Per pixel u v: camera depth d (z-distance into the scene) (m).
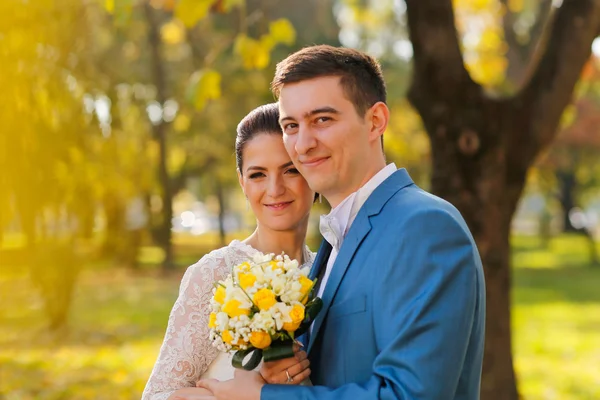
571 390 8.35
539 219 40.25
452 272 2.22
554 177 28.19
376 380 2.18
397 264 2.26
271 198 2.93
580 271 24.83
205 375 2.82
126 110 15.75
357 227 2.43
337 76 2.43
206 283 2.82
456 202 4.95
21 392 7.91
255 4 12.62
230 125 20.03
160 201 22.77
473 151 4.91
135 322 13.59
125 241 23.28
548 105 4.98
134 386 8.26
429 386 2.13
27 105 7.97
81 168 10.25
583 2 5.00
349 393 2.20
